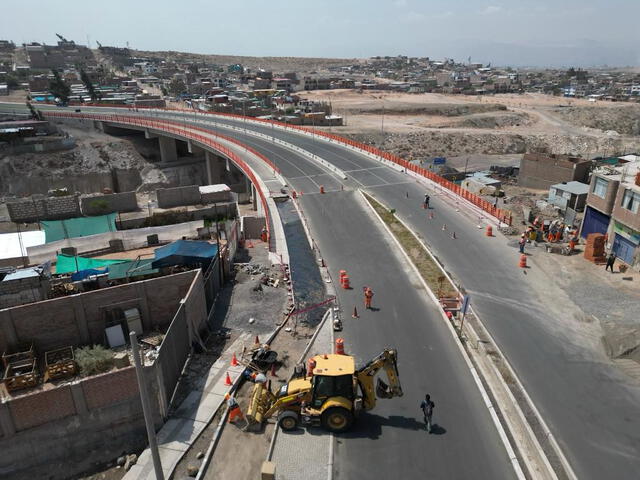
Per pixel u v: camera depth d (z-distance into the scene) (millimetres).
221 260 31312
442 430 18484
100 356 22844
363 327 26203
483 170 80188
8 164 92000
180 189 61031
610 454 17703
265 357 22641
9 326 23453
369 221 43938
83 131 113562
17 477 18984
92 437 19688
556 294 29812
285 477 16344
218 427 18891
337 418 18047
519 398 20578
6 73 192750
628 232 33312
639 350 23203
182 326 22797
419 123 144625
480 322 26656
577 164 57031
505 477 16297
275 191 53875
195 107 149000
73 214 57188
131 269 30203
